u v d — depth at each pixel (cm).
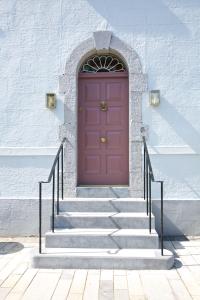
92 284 399
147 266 443
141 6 606
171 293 376
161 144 593
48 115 606
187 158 593
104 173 618
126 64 613
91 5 609
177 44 602
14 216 605
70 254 454
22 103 610
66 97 604
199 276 421
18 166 606
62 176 574
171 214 593
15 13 617
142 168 589
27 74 612
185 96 596
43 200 600
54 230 506
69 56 607
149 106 596
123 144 618
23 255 504
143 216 520
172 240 572
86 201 554
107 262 446
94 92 621
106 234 485
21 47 614
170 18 604
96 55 622
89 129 621
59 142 602
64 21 611
